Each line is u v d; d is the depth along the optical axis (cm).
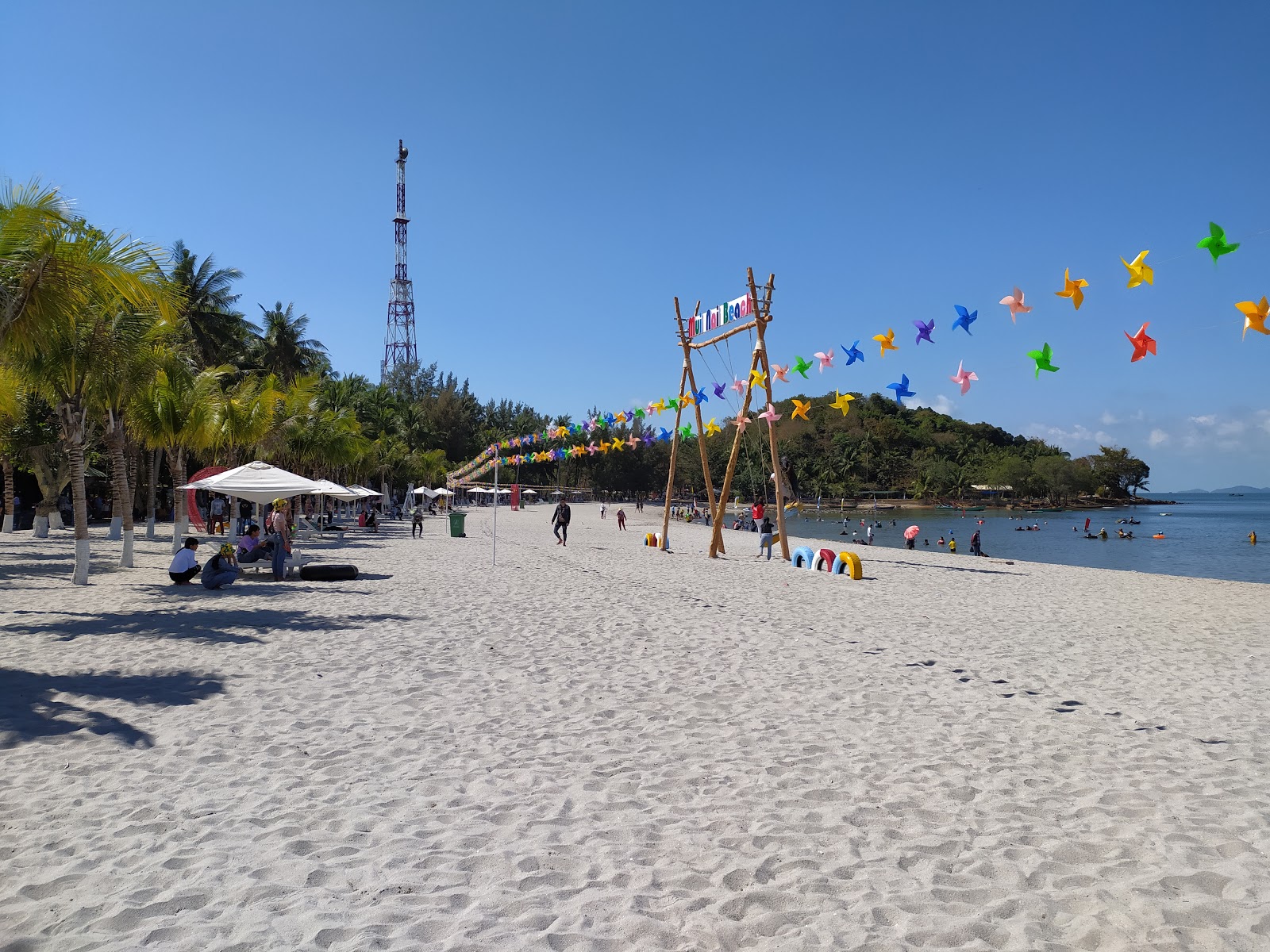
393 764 522
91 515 4097
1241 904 346
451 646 917
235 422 2438
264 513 2528
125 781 484
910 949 312
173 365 1945
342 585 1503
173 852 390
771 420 2011
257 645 899
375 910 338
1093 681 788
